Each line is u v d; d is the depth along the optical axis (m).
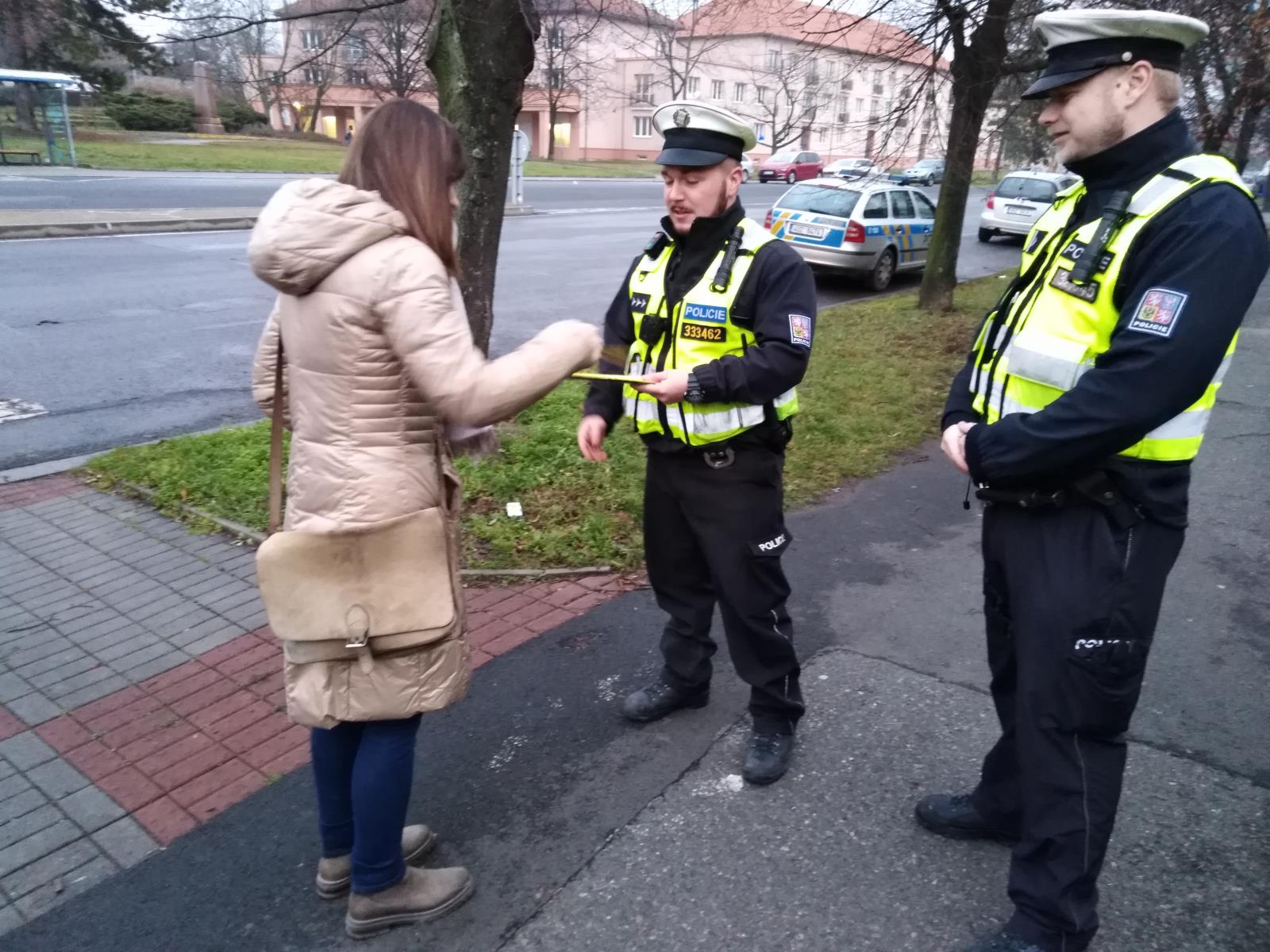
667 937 2.29
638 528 4.64
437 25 4.88
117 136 36.50
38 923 2.36
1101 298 1.84
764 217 19.23
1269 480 5.66
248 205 19.30
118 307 9.93
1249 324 11.26
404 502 2.02
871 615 3.91
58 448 5.92
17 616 3.90
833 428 6.35
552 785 2.84
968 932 2.29
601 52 35.09
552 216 22.00
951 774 2.88
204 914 2.38
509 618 3.88
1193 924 2.30
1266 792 2.79
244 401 6.99
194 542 4.61
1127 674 1.93
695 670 3.12
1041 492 1.96
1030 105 9.84
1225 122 11.57
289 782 2.88
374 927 2.30
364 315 1.88
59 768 2.95
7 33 25.86
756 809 2.73
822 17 9.16
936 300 11.12
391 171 1.92
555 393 6.73
